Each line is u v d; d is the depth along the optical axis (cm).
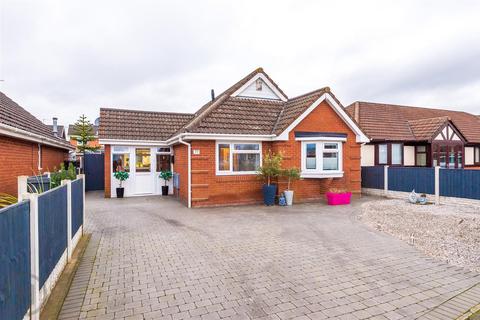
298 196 1326
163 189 1622
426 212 1072
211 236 761
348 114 1377
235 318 369
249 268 540
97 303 409
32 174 1233
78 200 704
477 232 786
